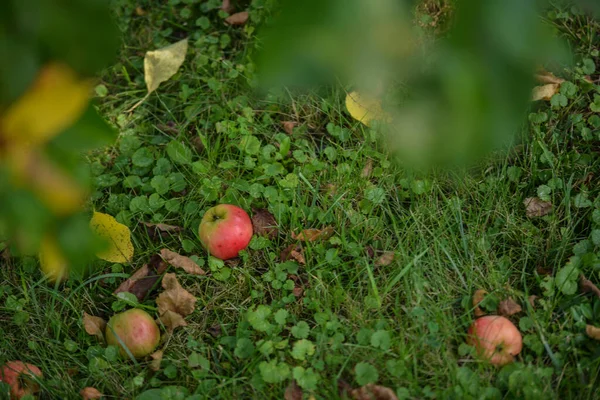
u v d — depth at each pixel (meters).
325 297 2.44
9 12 0.94
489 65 0.75
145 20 3.58
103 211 2.83
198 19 3.48
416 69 0.78
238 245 2.55
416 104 0.81
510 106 0.77
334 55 0.72
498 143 0.85
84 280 2.64
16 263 2.69
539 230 2.60
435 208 2.68
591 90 2.99
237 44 3.40
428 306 2.40
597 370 2.16
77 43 0.98
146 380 2.32
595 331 2.22
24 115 0.97
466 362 2.23
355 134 2.96
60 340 2.49
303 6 0.69
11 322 2.54
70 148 1.04
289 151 2.96
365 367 2.17
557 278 2.38
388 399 2.11
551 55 0.75
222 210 2.55
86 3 0.97
